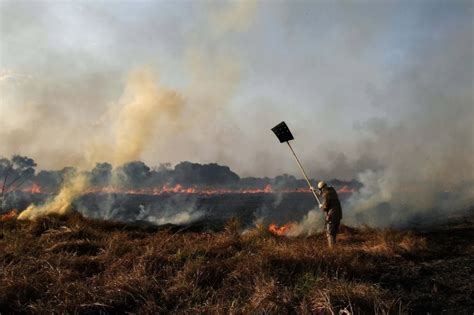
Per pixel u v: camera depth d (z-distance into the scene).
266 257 6.08
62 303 4.59
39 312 4.41
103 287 5.09
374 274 6.03
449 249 8.60
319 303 4.24
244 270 5.75
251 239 9.09
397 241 9.34
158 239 8.80
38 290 5.03
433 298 4.84
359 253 7.19
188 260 6.25
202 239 9.34
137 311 4.62
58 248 7.60
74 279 5.68
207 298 4.93
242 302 4.60
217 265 6.04
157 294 5.08
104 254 7.04
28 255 6.85
